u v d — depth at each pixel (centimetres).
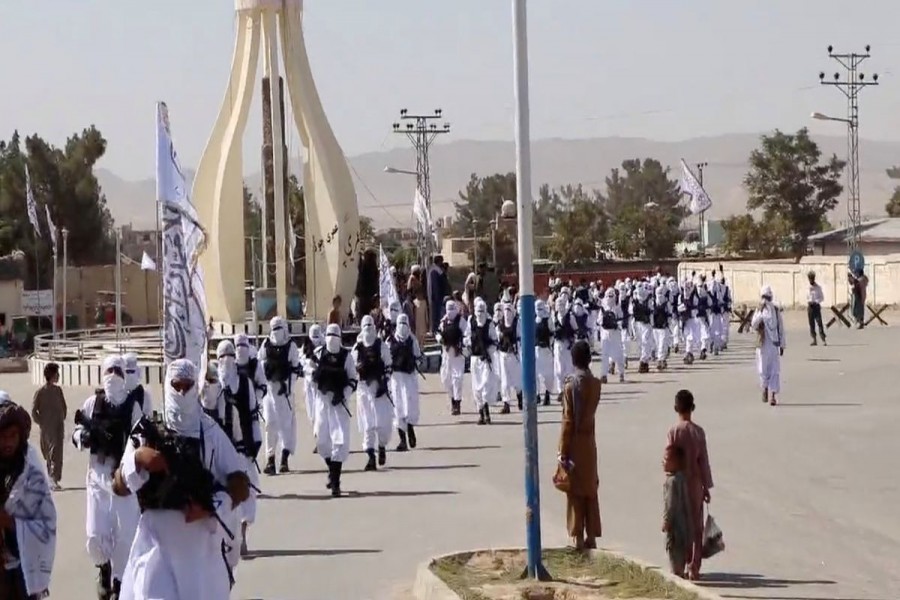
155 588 945
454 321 3353
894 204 13462
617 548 1675
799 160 12688
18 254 7825
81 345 5169
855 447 2523
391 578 1544
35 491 1009
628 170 19662
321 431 2178
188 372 973
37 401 2516
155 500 952
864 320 6100
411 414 2730
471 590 1381
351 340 4766
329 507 2056
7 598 1005
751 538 1738
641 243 11762
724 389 3622
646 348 4256
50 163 9069
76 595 1538
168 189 1251
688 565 1487
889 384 3606
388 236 14288
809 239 10119
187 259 1258
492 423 3144
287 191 5109
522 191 1428
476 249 8000
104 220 9806
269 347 2450
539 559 1450
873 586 1459
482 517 1931
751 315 6303
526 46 1412
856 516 1881
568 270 9656
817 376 3875
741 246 11125
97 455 1428
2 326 7444
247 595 1468
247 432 1706
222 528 980
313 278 5191
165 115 1255
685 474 1489
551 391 3544
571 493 1570
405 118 7338
